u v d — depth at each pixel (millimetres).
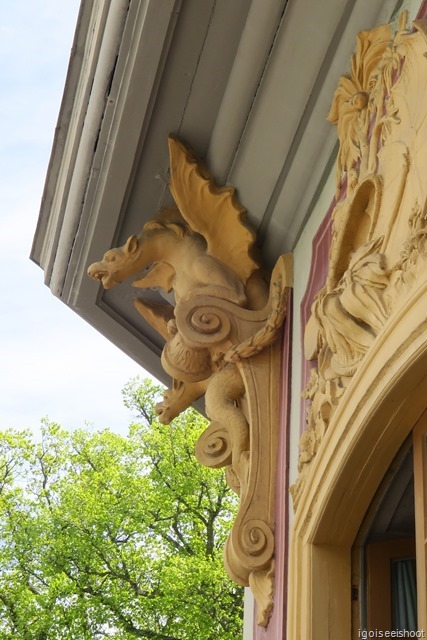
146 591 14914
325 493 3719
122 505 15617
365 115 3809
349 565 3842
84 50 5016
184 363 5008
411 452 3506
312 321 4059
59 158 5660
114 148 5062
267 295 5098
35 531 15445
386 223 3320
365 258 3348
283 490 4434
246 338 4906
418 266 2939
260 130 4742
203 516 15695
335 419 3592
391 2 3889
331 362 3732
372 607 3744
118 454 16734
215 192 5074
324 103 4387
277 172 4812
